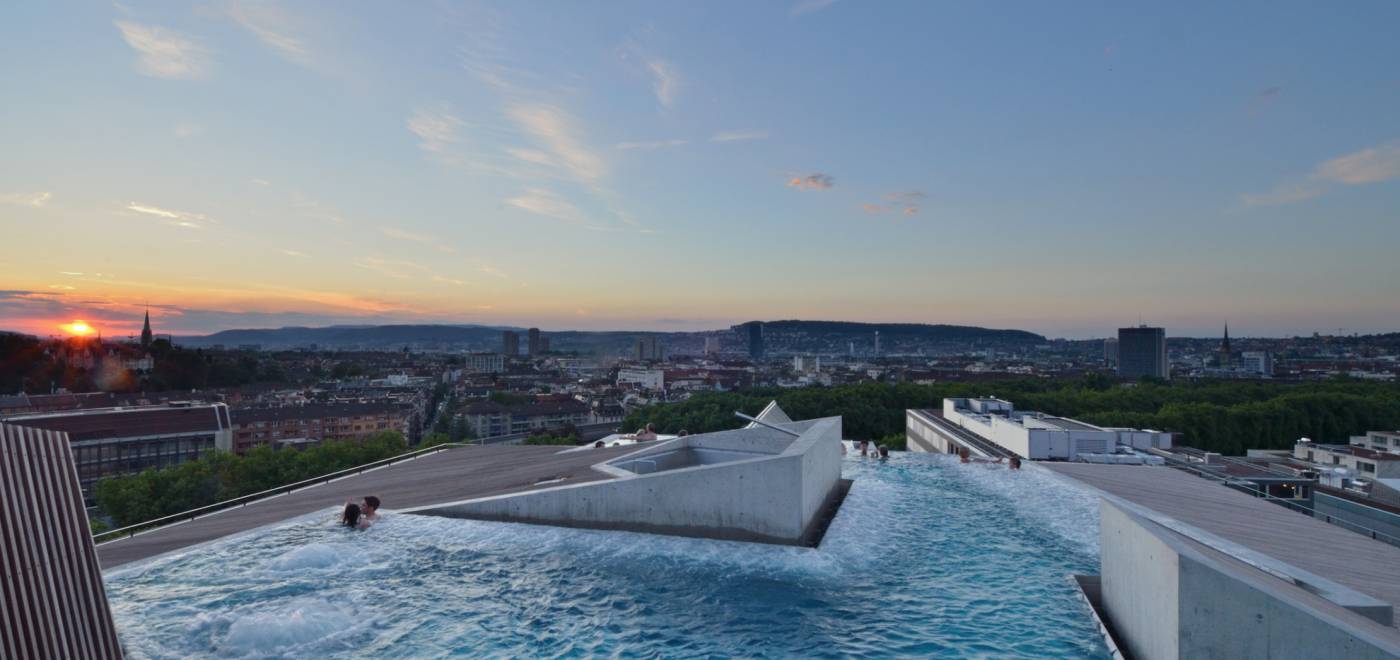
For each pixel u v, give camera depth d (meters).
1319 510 48.31
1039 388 178.50
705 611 21.80
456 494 34.28
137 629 19.44
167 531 29.81
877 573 25.52
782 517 28.97
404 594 22.72
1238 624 14.68
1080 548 28.77
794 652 18.95
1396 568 27.45
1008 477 43.94
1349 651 13.70
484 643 19.33
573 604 22.22
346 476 42.50
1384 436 89.88
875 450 52.69
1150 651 16.89
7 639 11.27
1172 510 35.66
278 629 19.42
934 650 19.02
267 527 29.55
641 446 43.31
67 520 13.77
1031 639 19.73
